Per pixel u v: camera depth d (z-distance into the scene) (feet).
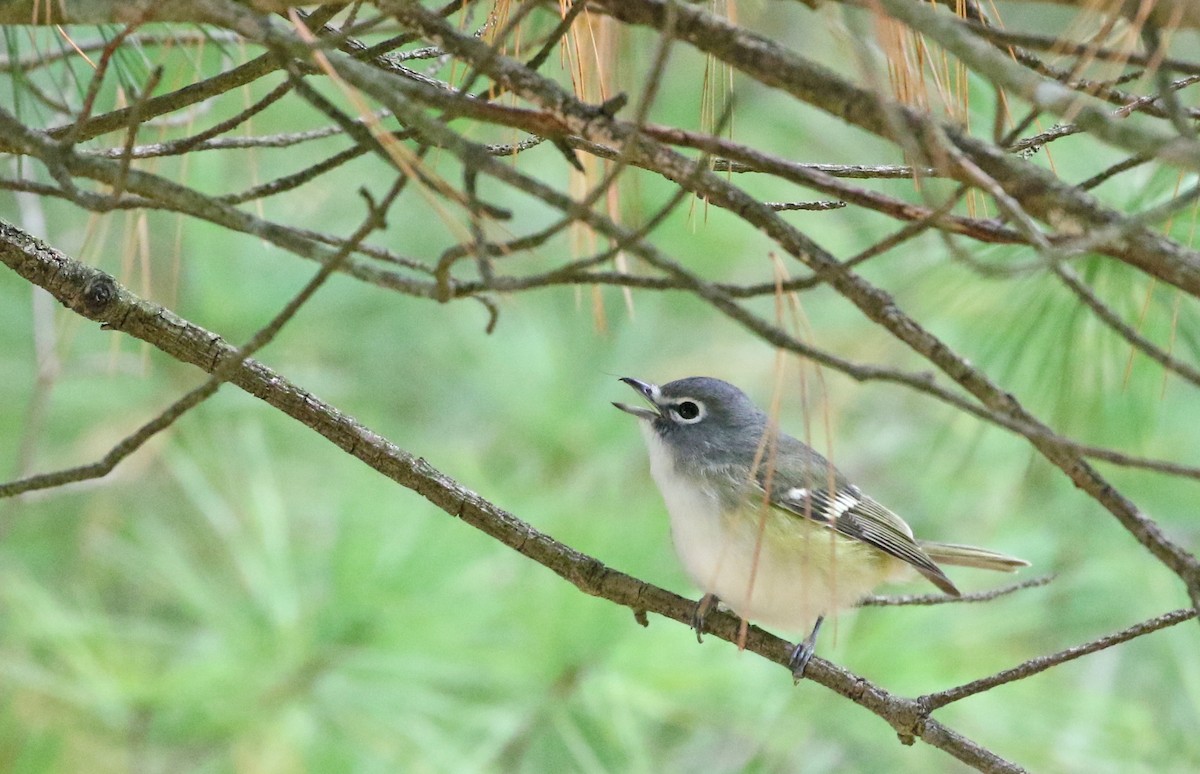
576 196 21.26
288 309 14.98
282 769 28.04
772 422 16.65
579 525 31.32
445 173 40.32
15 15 14.99
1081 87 18.29
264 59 17.35
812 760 34.55
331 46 14.61
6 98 25.58
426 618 29.19
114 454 17.35
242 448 35.81
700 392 27.96
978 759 20.38
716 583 26.27
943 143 14.01
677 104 39.32
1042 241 13.48
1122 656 36.40
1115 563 35.78
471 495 20.88
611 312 42.63
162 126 22.72
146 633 31.14
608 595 21.53
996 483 37.58
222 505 33.42
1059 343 27.96
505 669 29.32
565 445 38.27
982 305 30.27
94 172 14.60
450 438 40.75
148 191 14.46
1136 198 23.38
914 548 27.68
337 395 40.16
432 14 15.34
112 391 37.24
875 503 28.09
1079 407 30.71
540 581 30.22
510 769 30.07
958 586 35.47
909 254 30.53
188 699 28.89
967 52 13.79
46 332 31.04
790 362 38.70
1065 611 36.70
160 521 37.24
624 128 15.26
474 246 14.06
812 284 14.76
